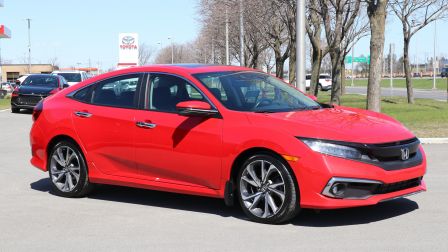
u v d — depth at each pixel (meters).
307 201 5.61
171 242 5.43
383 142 5.63
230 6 32.72
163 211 6.68
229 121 6.11
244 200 6.10
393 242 5.23
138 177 6.87
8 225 6.14
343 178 5.47
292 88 7.26
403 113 20.34
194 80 6.55
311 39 25.11
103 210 6.78
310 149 5.57
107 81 7.29
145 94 6.87
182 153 6.40
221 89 6.46
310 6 24.33
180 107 6.20
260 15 30.83
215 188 6.25
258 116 6.01
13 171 9.56
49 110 7.62
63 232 5.85
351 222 5.97
